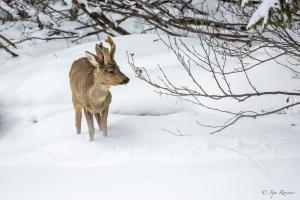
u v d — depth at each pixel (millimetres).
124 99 19188
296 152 14344
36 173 14180
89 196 12039
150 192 11953
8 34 28906
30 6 28766
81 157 15664
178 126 17078
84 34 28297
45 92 21016
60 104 19984
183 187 12078
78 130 17469
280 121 17188
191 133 16516
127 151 15211
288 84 18312
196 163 13922
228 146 15055
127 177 13180
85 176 13578
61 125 18516
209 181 12297
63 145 16562
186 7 26422
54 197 12109
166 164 14039
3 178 13867
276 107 17828
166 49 22062
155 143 15844
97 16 27531
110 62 15930
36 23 29469
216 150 14750
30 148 17328
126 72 20641
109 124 17797
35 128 18828
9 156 16312
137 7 26875
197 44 22172
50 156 15867
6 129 19766
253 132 16359
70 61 22203
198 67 19828
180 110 18641
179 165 13844
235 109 17969
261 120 17312
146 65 21016
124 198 11758
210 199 11289
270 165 13242
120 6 26812
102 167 14359
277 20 13734
